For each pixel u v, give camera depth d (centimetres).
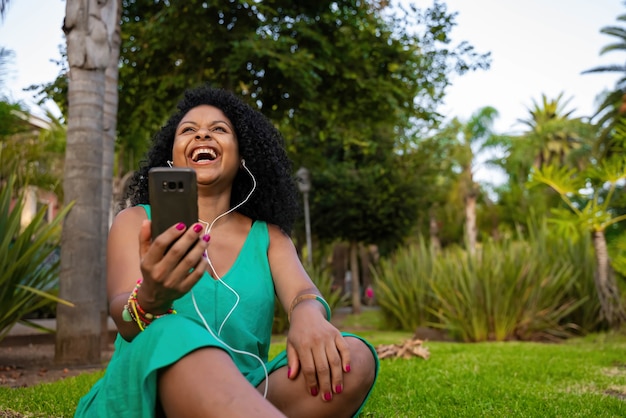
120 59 1007
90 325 527
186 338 113
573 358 528
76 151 536
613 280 780
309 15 998
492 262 828
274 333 973
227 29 966
